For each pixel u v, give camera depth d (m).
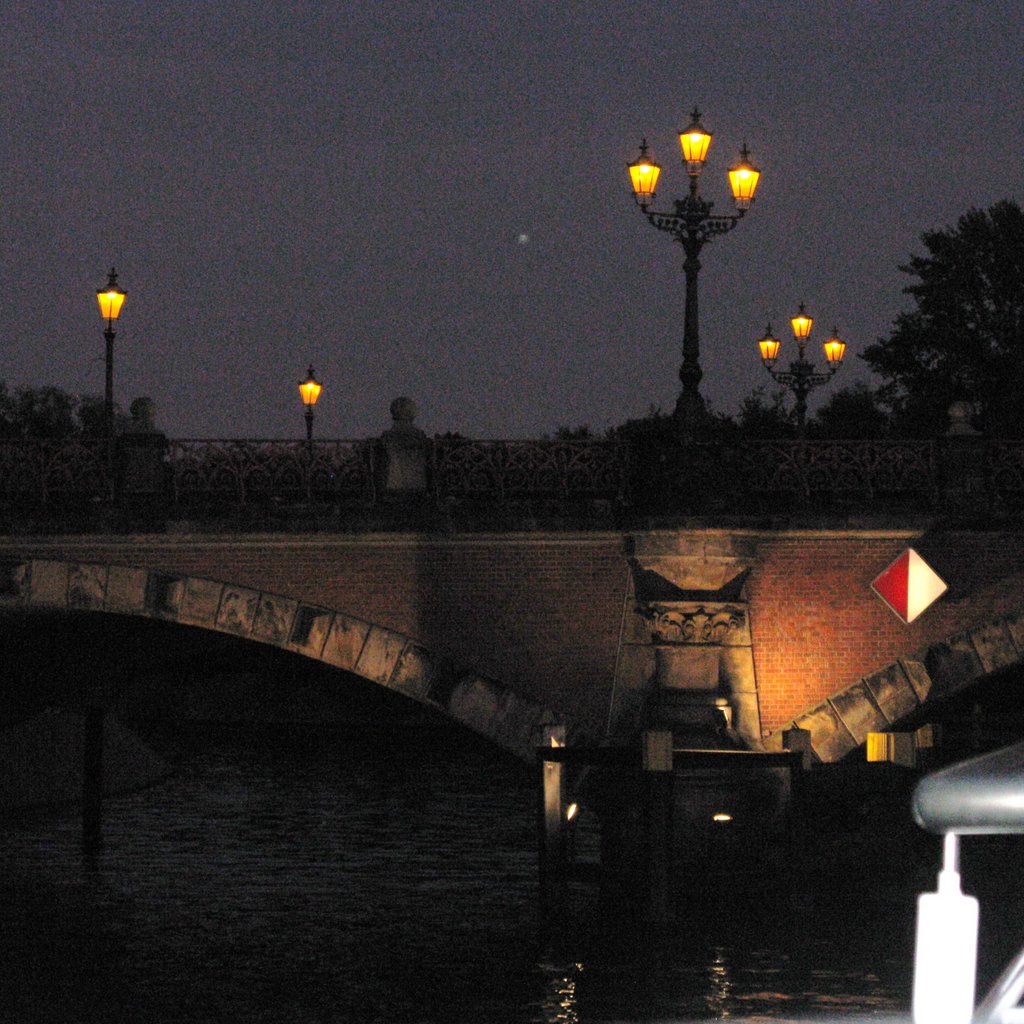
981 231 113.62
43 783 67.06
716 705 44.84
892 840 44.91
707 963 35.56
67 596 44.91
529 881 48.12
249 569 45.59
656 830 37.22
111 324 54.84
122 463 45.41
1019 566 47.31
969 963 8.20
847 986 33.44
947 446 47.38
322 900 44.78
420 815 65.56
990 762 7.55
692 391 44.75
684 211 43.06
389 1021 31.30
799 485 46.84
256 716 114.06
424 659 45.97
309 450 46.28
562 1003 32.44
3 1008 32.50
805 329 63.53
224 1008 32.44
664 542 44.25
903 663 46.88
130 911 43.16
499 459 46.53
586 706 46.19
